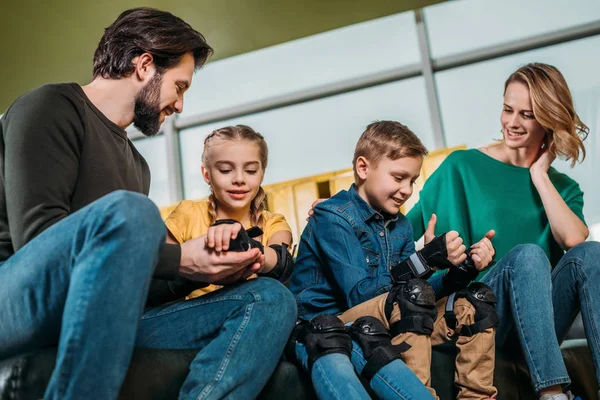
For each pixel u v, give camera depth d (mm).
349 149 3828
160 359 1081
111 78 1397
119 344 844
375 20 3867
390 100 3783
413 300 1336
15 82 4031
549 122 2240
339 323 1268
